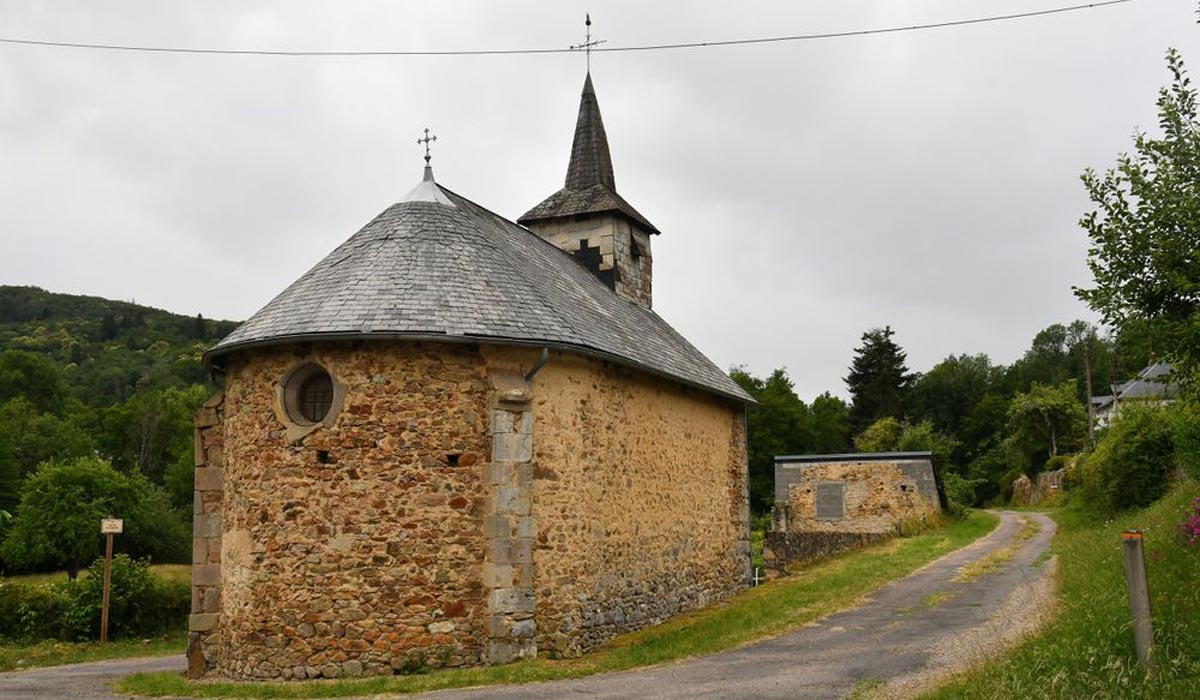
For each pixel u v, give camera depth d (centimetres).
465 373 1209
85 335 10150
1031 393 6309
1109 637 809
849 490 3131
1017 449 6097
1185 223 845
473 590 1169
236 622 1220
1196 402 897
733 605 1712
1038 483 5325
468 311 1226
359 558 1163
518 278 1355
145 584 1967
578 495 1298
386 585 1157
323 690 1018
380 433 1184
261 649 1182
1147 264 867
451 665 1145
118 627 1903
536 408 1245
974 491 5528
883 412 6638
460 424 1197
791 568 2216
